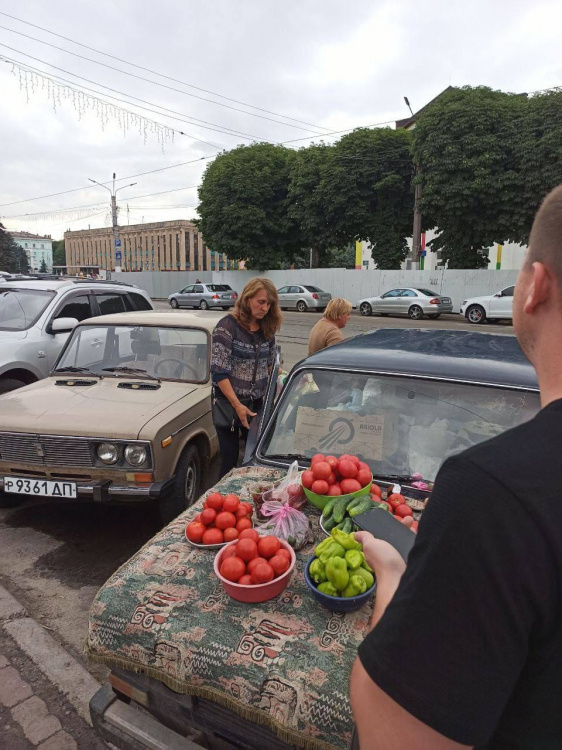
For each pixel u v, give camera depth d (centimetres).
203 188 3092
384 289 2644
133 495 349
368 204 2670
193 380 442
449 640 65
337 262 5653
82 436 350
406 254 2753
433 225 2616
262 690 145
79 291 687
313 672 144
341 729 134
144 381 440
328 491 209
